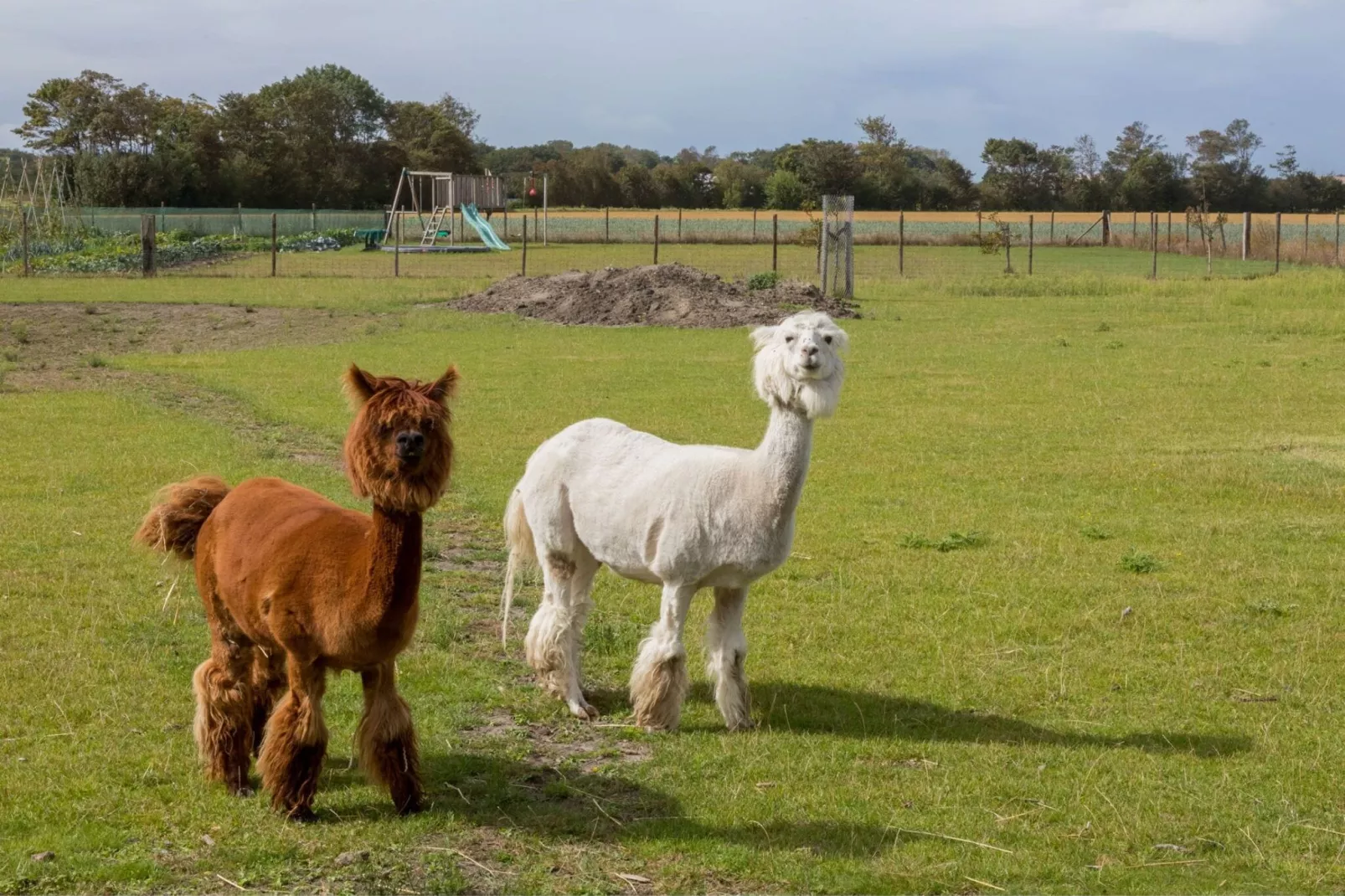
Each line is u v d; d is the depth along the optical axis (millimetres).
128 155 85000
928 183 112062
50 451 13719
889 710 6949
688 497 6383
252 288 34125
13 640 7699
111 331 25594
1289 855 5227
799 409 6207
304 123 97375
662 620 6617
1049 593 9156
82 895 4770
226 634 5723
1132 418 16375
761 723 6762
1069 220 89375
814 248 61062
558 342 24625
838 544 10469
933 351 22984
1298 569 9703
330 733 6371
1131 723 6742
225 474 12586
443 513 11453
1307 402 17375
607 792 5832
